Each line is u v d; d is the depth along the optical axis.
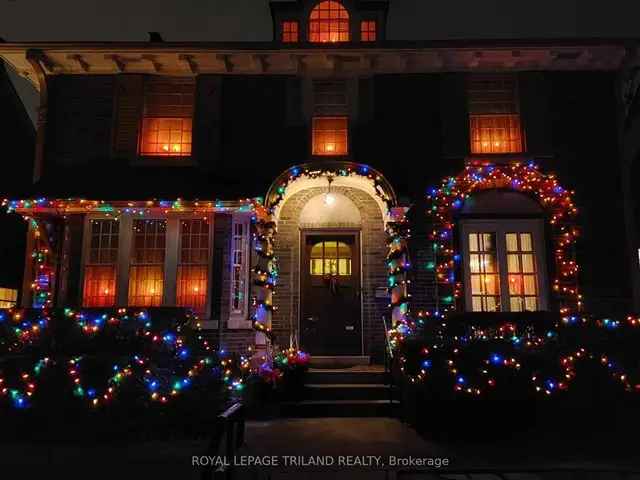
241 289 9.81
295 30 12.09
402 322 9.52
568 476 5.34
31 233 10.24
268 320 10.04
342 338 10.85
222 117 11.16
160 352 8.51
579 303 9.92
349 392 9.05
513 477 5.28
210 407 7.84
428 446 6.86
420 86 11.15
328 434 7.39
